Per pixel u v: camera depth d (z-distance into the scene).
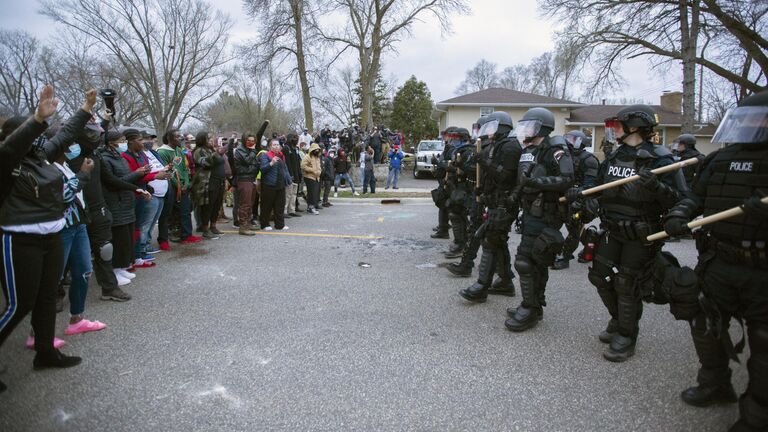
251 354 3.48
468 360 3.39
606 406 2.80
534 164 3.83
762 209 2.19
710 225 2.58
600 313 4.38
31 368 3.25
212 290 5.02
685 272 2.71
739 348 2.57
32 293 2.89
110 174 4.80
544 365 3.32
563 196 3.79
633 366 3.30
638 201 3.18
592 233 3.50
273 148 8.48
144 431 2.55
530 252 3.86
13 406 2.79
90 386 3.02
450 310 4.43
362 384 3.04
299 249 7.02
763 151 2.40
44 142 3.02
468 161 5.94
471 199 5.93
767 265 2.33
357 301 4.68
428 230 8.67
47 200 2.91
